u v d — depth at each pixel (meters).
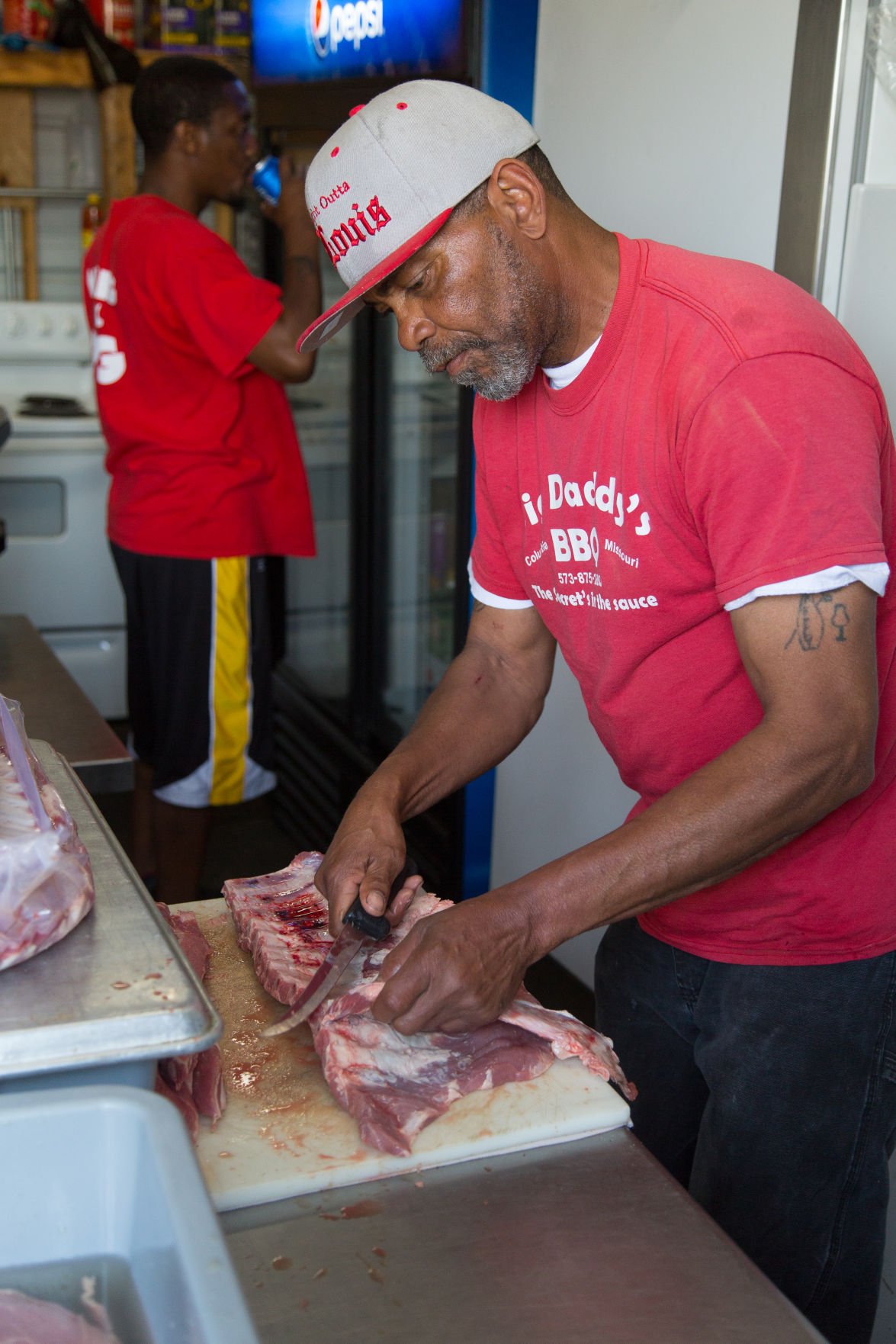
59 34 4.00
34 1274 0.70
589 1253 0.84
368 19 2.77
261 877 1.37
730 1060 1.37
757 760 1.05
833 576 1.03
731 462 1.08
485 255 1.14
